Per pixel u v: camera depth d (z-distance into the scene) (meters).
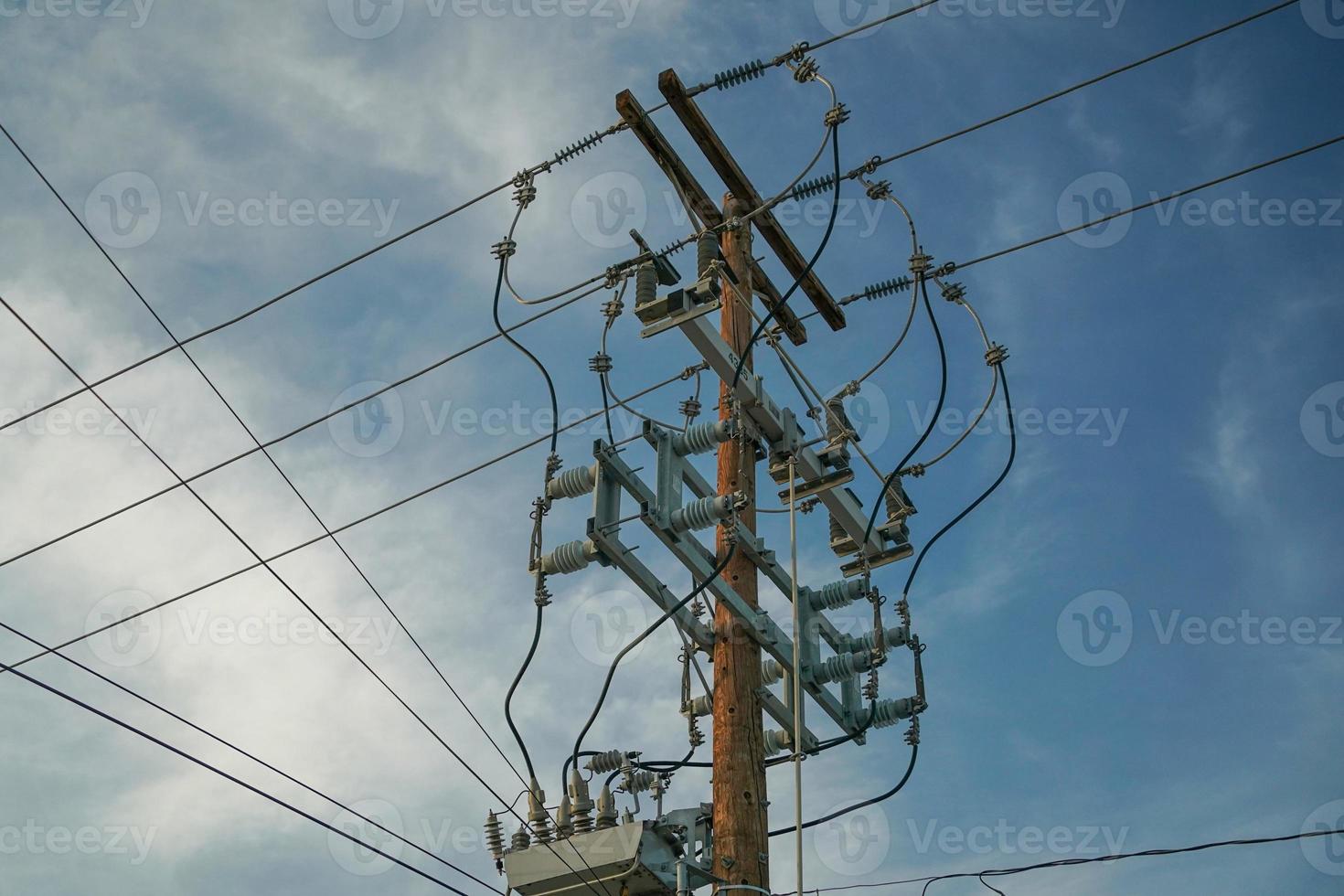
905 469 11.17
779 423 10.81
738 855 9.38
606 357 10.30
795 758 9.03
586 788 9.80
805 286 12.36
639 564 10.09
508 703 9.92
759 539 10.66
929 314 11.05
